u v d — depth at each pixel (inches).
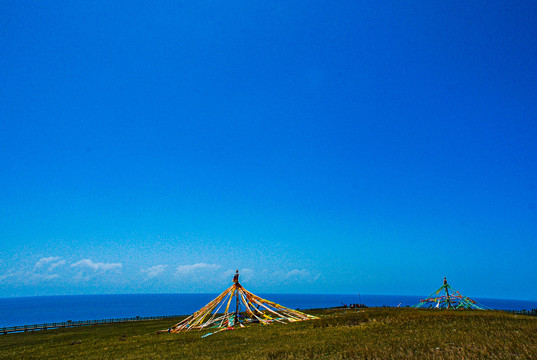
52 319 7135.8
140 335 1766.7
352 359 746.2
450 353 716.0
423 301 2967.5
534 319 1304.1
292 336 1266.0
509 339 815.7
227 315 2049.7
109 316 7529.5
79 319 6909.5
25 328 2529.5
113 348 1325.0
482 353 688.4
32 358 1206.3
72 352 1288.1
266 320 1952.5
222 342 1259.2
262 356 887.7
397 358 710.5
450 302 2837.1
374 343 916.0
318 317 1961.1
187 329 1847.9
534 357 633.6
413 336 991.6
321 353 860.0
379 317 1592.0
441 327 1143.0
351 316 1755.7
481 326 1090.1
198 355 1022.4
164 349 1197.7
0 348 1555.1
